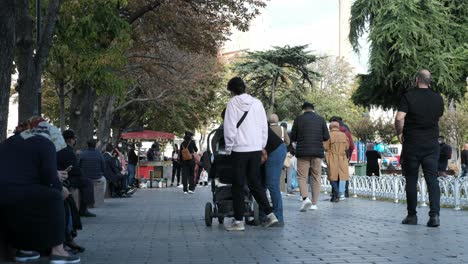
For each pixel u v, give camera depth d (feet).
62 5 53.36
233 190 35.68
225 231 35.88
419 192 55.36
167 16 82.64
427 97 36.17
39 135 25.05
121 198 79.66
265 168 38.17
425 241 29.55
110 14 55.77
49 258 25.45
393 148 209.26
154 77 126.00
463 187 50.29
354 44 85.05
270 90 173.47
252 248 28.27
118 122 172.14
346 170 61.93
